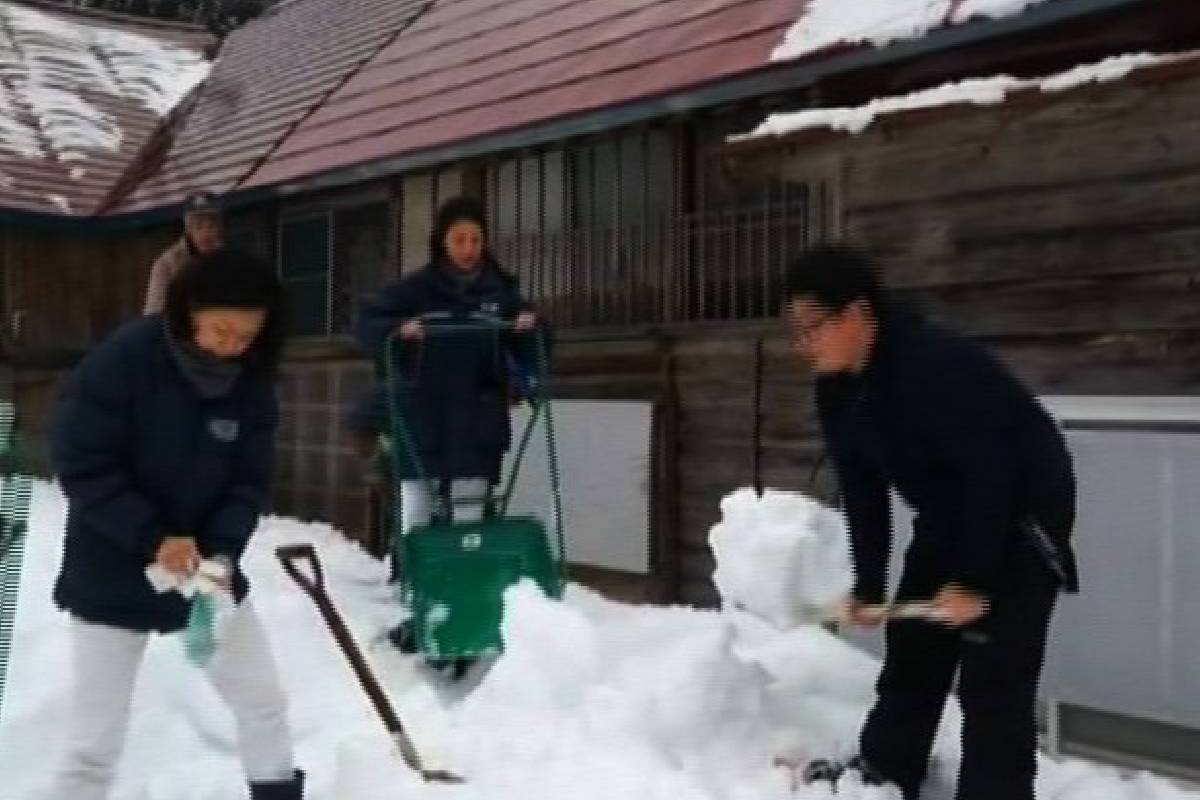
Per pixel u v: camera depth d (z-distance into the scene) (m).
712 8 6.93
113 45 15.06
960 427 3.17
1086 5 4.52
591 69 7.16
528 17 8.99
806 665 4.86
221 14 21.53
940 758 3.98
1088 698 4.33
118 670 3.30
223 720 4.46
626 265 6.89
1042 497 3.24
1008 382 3.25
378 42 10.92
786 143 4.98
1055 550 3.23
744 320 6.16
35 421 11.93
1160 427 4.19
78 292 12.17
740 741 4.01
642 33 7.25
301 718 4.62
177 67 14.95
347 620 5.92
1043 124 4.48
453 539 5.28
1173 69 3.86
